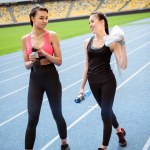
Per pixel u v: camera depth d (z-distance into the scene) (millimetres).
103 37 3828
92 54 3916
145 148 4367
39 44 3955
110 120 3936
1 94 8469
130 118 5617
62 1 51969
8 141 5121
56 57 3977
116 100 6758
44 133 5285
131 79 8531
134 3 47000
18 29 39750
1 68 12820
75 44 18641
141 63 10719
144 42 16219
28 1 52625
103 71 3900
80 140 4855
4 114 6633
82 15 48312
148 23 28375
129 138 4746
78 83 8781
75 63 12109
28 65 4000
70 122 5688
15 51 18359
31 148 3986
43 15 3871
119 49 3803
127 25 28234
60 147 4668
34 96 3988
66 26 35312
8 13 52125
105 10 48219
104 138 3938
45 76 3984
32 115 3920
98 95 4047
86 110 6293
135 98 6801
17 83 9688
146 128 5098
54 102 4094
